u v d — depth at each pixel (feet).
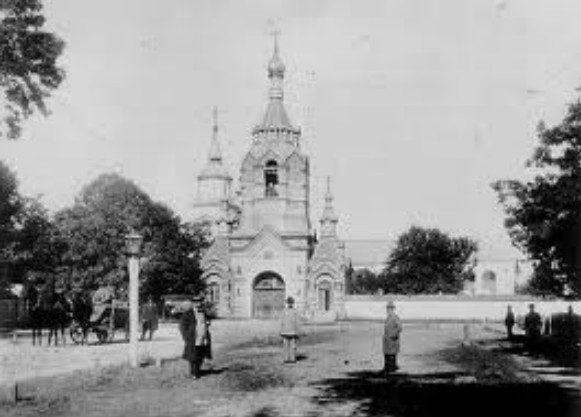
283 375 82.58
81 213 246.27
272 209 308.81
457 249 373.81
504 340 152.46
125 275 229.45
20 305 203.72
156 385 73.67
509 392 68.54
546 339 123.24
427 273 366.02
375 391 68.90
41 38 73.92
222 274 301.63
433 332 193.67
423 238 372.38
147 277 242.17
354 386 72.74
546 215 104.53
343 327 224.12
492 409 58.85
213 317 291.17
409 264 370.53
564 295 110.93
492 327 220.43
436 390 69.92
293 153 311.88
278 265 298.56
